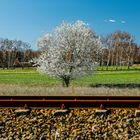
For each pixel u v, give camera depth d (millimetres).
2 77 82375
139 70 138000
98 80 70000
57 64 44719
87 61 45156
